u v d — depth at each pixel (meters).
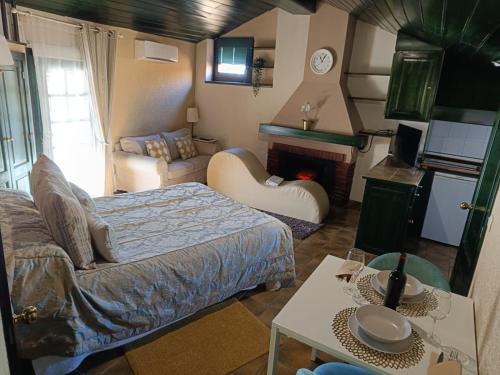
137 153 5.05
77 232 1.97
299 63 5.47
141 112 5.55
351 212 5.04
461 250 2.71
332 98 5.11
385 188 3.50
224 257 2.50
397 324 1.47
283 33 5.49
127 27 4.94
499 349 1.13
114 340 2.08
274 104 5.84
